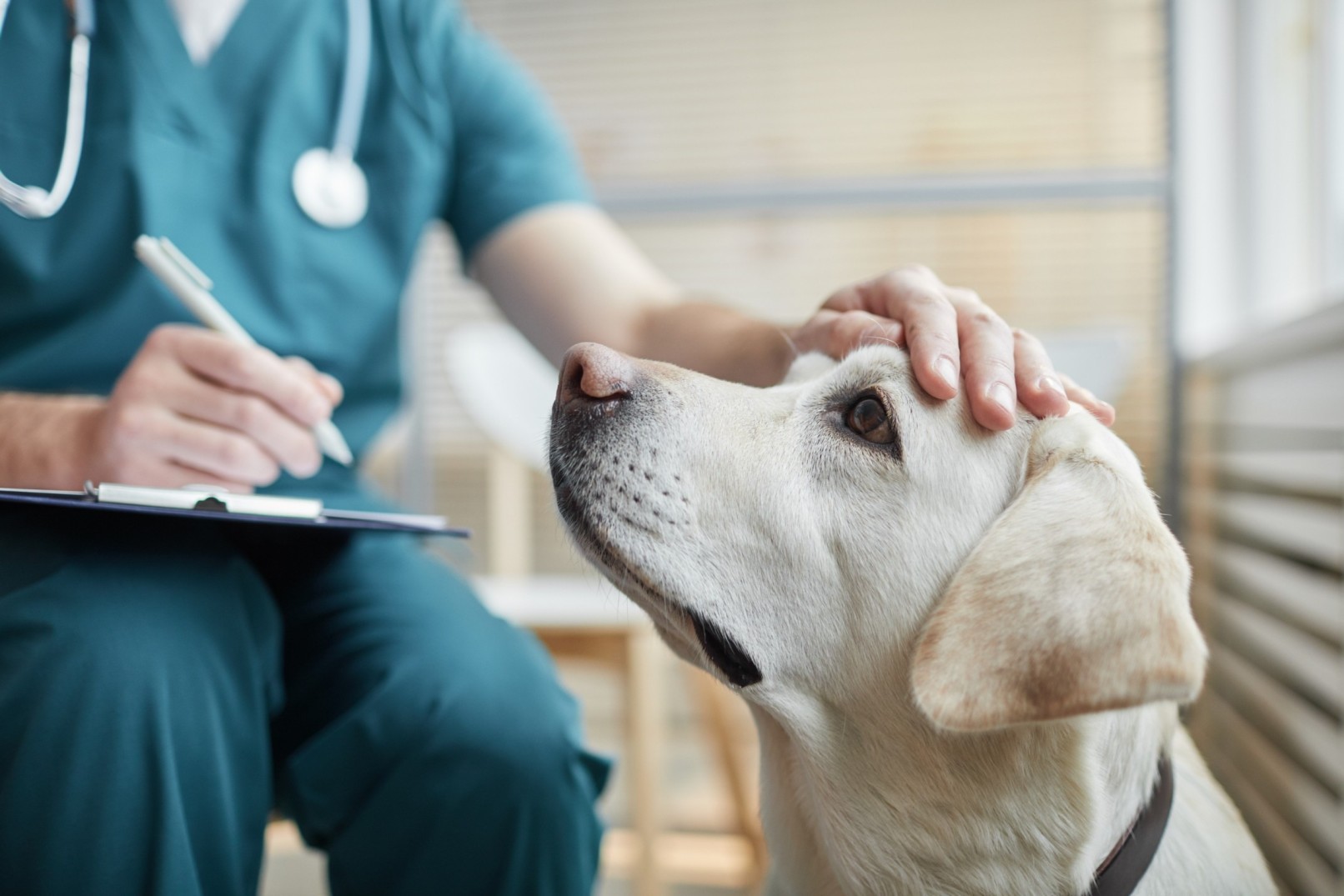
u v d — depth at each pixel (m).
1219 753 2.33
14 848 0.74
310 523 0.81
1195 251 2.86
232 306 1.19
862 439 0.91
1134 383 3.05
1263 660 1.98
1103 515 0.76
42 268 1.12
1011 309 3.15
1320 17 2.22
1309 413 1.72
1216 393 2.49
